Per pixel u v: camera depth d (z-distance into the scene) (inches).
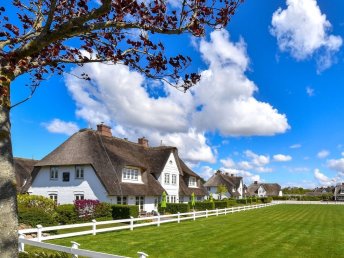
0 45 278.8
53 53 306.7
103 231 909.8
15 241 269.6
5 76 255.3
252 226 1102.4
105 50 320.8
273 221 1305.4
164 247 687.1
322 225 1182.9
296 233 940.0
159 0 269.1
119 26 274.4
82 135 1544.0
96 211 1134.4
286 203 3622.0
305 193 6382.9
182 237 823.1
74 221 1043.9
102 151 1528.1
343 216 1663.4
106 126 1699.1
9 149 274.1
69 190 1460.4
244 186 4758.9
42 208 924.6
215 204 2187.5
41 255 429.1
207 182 3833.7
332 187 6545.3
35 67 311.6
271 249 685.3
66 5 307.3
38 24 300.5
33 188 1537.9
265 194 5442.9
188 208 1637.6
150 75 315.6
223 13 280.1
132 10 266.1
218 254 629.3
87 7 279.1
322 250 682.2
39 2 299.4
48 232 861.8
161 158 1913.1
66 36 269.1
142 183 1673.2
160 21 273.9
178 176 2036.2
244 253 641.0
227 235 872.3
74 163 1434.5
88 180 1433.3
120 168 1515.7
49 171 1517.0
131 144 1871.3
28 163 2060.8
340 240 813.9
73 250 392.8
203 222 1213.1
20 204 901.2
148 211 1681.8
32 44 257.6
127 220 941.8
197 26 275.3
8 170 270.8
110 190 1382.9
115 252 627.8
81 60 319.9
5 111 271.0
